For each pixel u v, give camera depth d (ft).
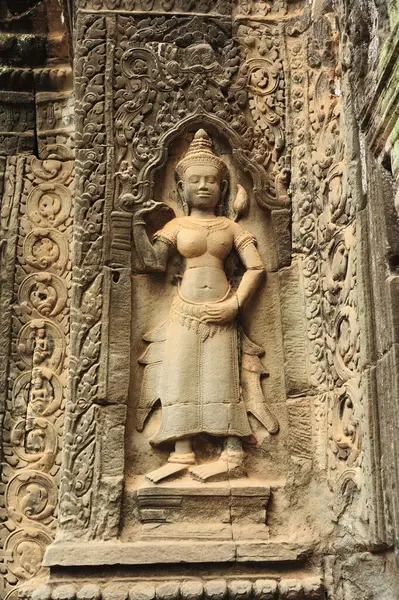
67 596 9.80
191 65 12.43
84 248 11.55
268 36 12.78
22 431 12.01
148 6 12.80
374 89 9.47
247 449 10.94
